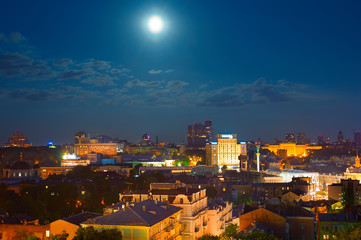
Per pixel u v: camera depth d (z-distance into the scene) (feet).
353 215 642.22
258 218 584.81
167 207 574.15
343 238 508.53
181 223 608.60
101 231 472.85
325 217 640.58
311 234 572.10
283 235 569.23
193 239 617.62
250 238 490.08
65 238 490.49
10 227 609.01
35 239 496.23
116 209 592.19
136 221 482.69
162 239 522.06
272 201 624.18
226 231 609.42
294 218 578.66
